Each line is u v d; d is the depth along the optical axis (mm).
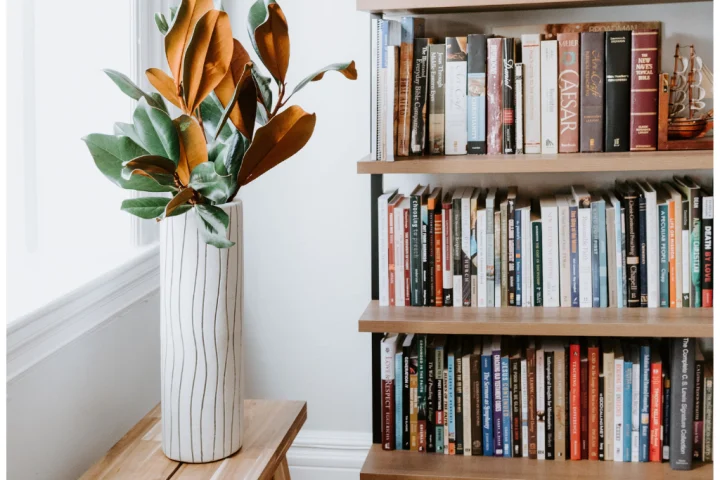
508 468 1941
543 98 1919
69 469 1569
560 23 2051
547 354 1960
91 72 1839
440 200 2100
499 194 2111
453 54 1927
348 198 2240
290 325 2316
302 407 1710
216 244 1314
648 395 1954
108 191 1880
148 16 1909
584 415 1981
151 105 1319
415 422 2033
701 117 1937
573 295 1960
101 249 1889
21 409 1402
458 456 2018
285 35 1385
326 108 2211
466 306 1988
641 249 1933
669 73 2020
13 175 1653
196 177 1324
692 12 2002
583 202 1927
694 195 1896
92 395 1656
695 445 1952
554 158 1827
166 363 1422
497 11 2049
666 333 1795
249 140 1401
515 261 1965
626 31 1889
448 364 1995
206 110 1476
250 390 2357
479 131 1942
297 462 2340
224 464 1431
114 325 1748
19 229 1675
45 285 1600
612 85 1903
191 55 1306
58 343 1513
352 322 2289
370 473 1924
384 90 1852
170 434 1437
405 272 1997
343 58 2188
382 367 2023
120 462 1445
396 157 1906
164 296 1406
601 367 1973
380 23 1854
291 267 2291
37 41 1755
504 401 1993
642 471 1924
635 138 1915
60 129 1820
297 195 2258
